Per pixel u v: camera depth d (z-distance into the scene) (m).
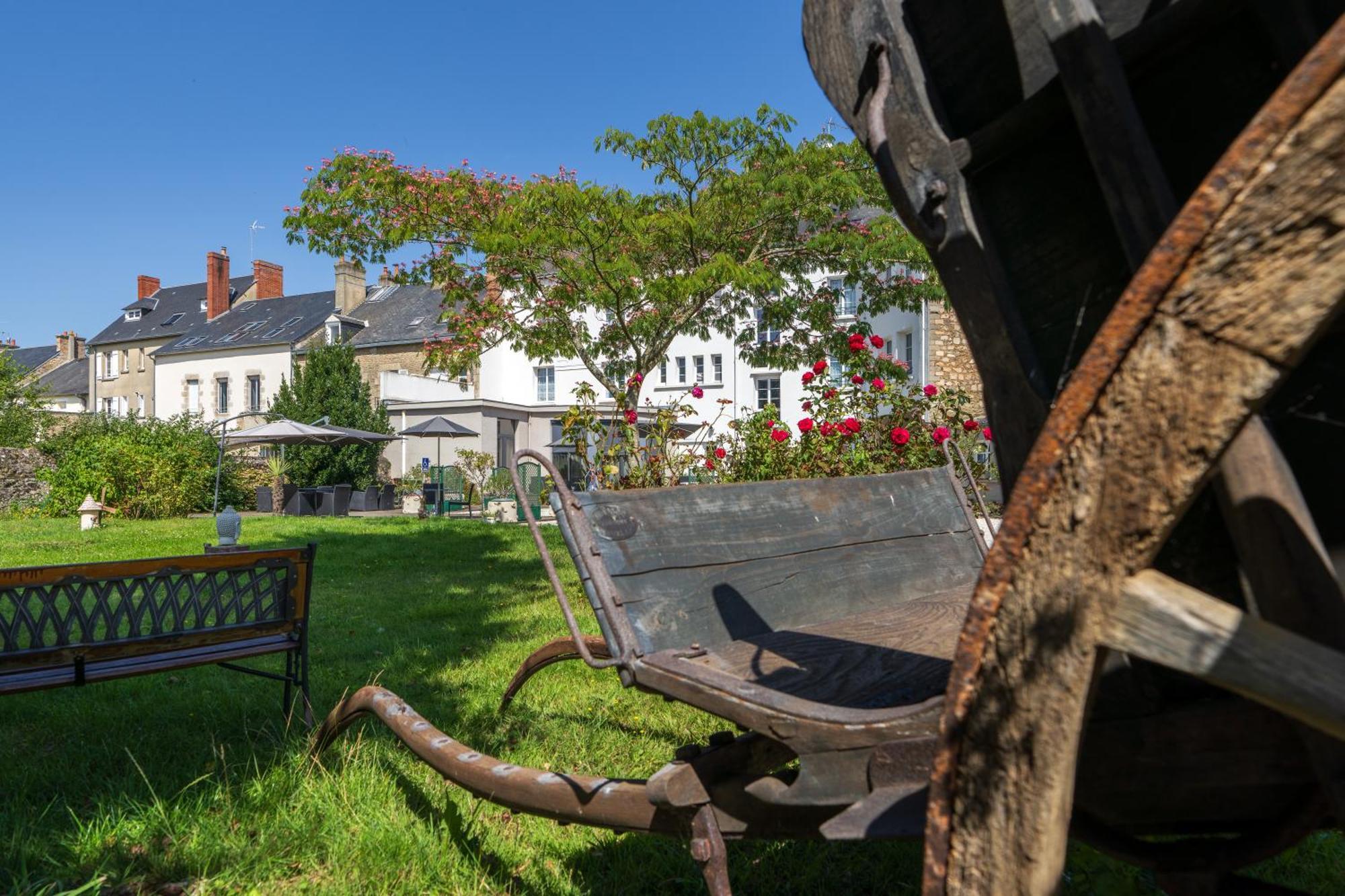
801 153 9.98
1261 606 0.92
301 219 10.13
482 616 6.92
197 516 22.33
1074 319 1.18
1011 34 1.18
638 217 9.53
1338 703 0.75
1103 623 0.85
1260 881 1.48
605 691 4.47
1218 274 0.76
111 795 2.99
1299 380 1.01
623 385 11.44
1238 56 1.02
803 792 1.29
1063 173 1.18
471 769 2.01
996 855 0.92
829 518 2.22
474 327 10.91
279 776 3.08
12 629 3.18
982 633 0.92
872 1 1.35
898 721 1.19
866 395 6.02
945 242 1.27
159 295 54.47
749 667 1.57
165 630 3.62
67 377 56.72
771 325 11.36
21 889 2.33
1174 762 1.13
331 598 7.97
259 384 42.28
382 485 30.11
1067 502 0.86
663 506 1.84
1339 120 0.70
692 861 2.59
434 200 9.98
